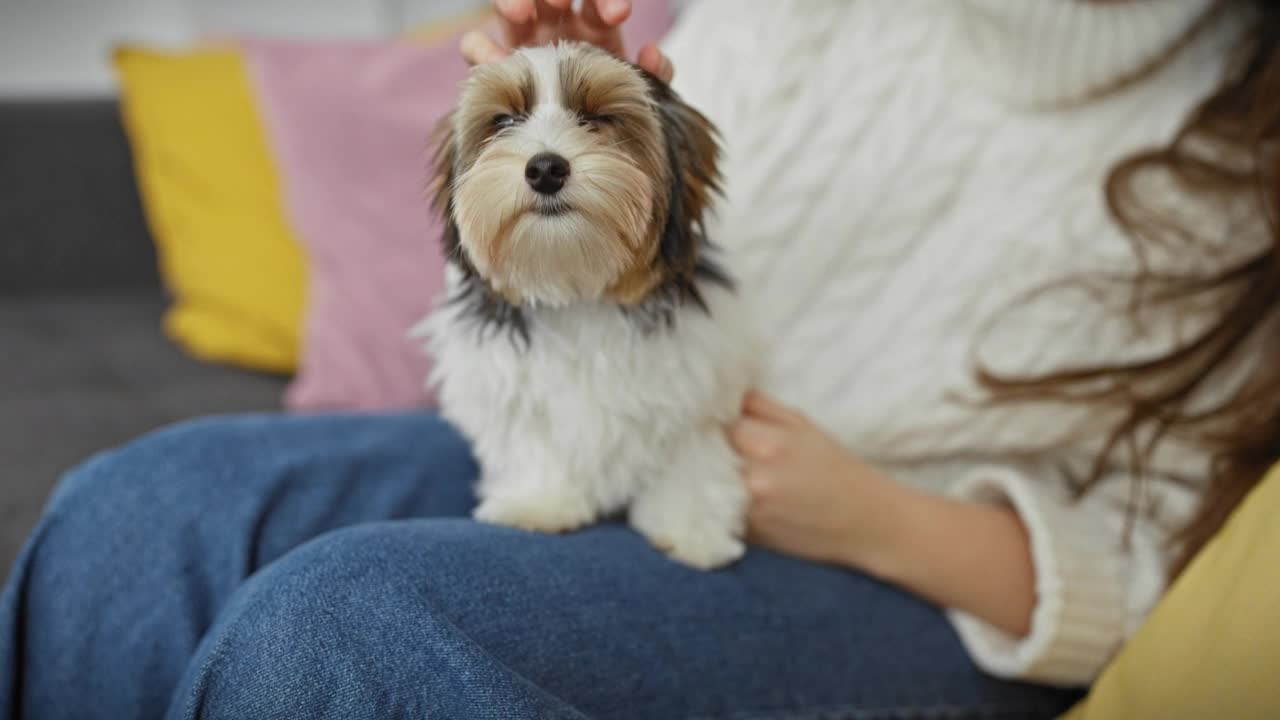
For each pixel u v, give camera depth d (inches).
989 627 42.6
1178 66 48.1
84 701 36.8
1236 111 45.3
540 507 40.2
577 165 35.7
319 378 69.2
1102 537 42.1
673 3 77.8
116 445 66.0
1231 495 40.8
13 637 36.9
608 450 40.4
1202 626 32.3
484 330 40.6
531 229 36.2
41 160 95.4
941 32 51.5
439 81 75.7
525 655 33.1
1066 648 39.7
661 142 38.2
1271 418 41.3
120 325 89.6
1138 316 46.0
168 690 36.7
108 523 38.2
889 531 42.4
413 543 34.2
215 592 38.1
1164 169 45.9
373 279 70.5
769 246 50.5
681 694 36.0
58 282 98.4
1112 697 34.9
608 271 37.4
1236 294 44.0
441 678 29.9
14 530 55.7
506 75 37.7
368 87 75.3
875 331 50.8
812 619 40.2
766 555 42.9
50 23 116.4
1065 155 48.5
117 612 37.1
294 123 75.3
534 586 35.0
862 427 49.9
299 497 42.0
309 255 73.4
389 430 48.2
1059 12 46.0
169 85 83.6
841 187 50.8
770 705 37.6
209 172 80.7
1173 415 43.7
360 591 31.5
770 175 50.4
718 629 37.9
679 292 40.0
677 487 41.6
